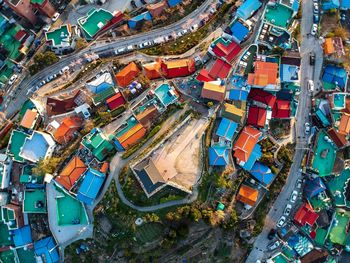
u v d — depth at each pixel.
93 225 87.94
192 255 88.62
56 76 99.06
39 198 91.56
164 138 88.06
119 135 89.31
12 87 101.25
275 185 91.50
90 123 91.50
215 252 89.31
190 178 86.75
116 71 96.75
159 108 90.56
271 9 93.31
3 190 93.31
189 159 87.50
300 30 96.00
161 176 84.94
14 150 92.56
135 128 89.25
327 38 94.50
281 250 91.88
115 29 101.06
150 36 99.31
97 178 86.94
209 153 87.75
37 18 108.50
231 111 89.00
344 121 92.69
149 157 86.94
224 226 87.38
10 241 94.25
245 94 90.38
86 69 97.69
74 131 92.44
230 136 88.25
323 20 96.50
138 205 85.56
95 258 88.50
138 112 91.00
